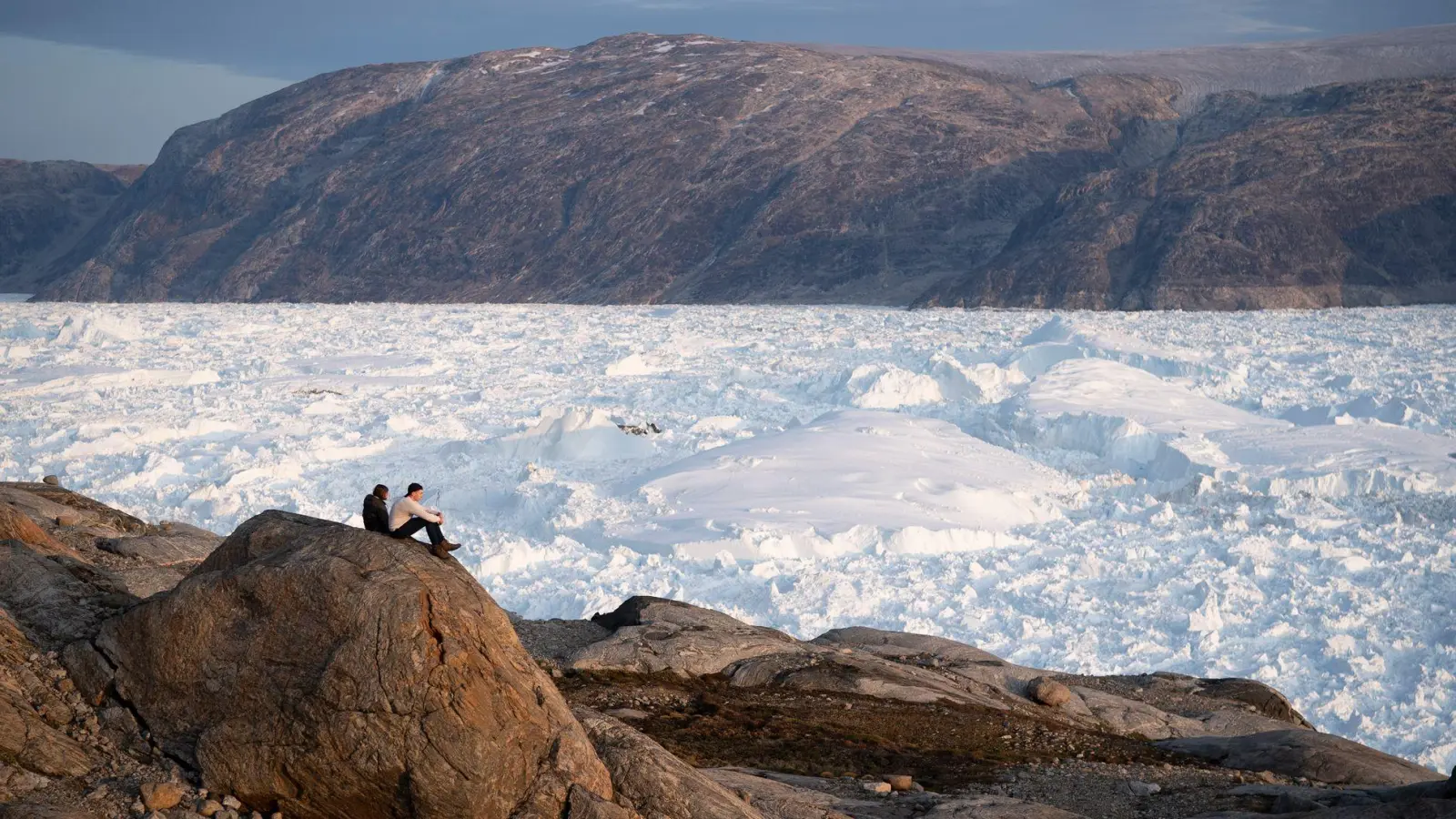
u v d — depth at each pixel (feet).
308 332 401.90
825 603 108.17
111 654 35.63
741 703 58.70
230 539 38.27
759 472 149.79
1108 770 53.31
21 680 35.19
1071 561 123.75
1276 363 293.23
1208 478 153.58
